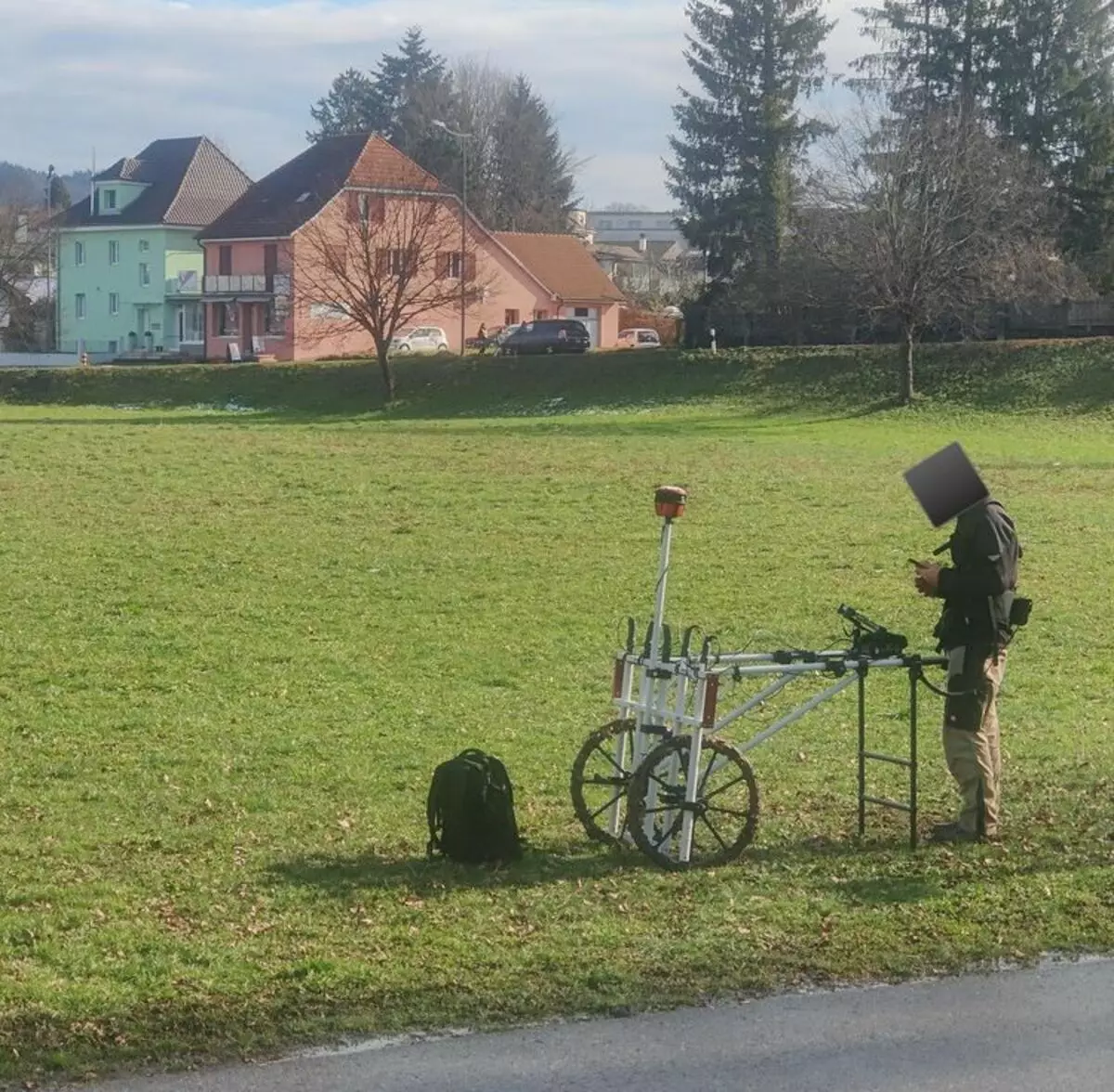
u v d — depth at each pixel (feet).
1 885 26.76
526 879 26.96
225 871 27.68
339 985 21.42
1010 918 24.43
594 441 124.47
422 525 78.43
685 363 199.93
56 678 47.83
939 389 182.29
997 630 28.30
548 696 46.55
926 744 39.93
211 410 204.95
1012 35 234.79
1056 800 32.60
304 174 292.61
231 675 48.93
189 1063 19.07
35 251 343.26
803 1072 19.01
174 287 335.26
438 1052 19.45
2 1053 19.22
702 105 257.75
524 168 400.26
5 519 77.25
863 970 22.22
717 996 21.27
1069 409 170.71
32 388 221.05
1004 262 192.34
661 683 28.09
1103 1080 18.84
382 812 32.76
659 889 26.21
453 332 289.33
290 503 84.23
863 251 183.01
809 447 125.59
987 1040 19.95
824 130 240.53
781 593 63.93
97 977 21.86
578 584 64.95
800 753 38.68
